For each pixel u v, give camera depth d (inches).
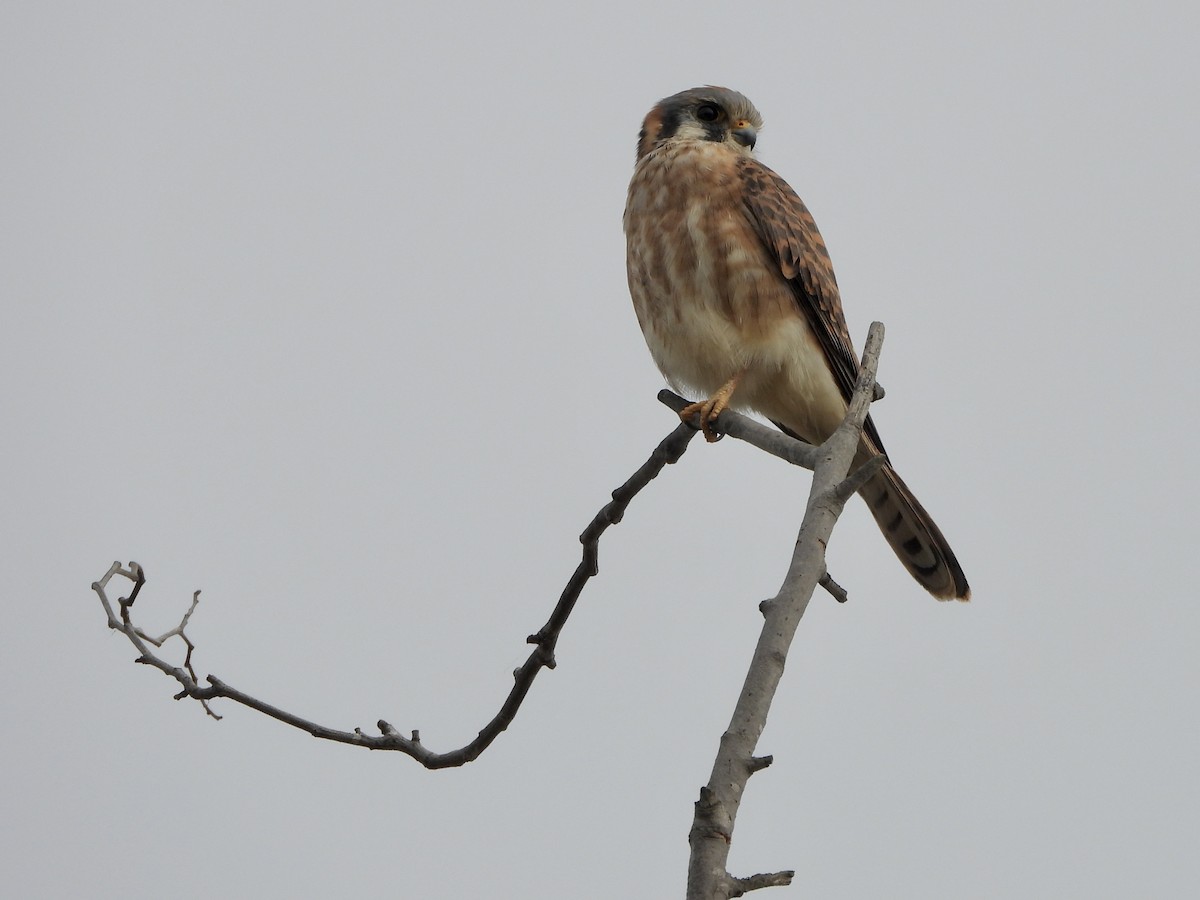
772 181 415.2
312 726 322.0
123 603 318.0
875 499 402.0
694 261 405.4
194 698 318.7
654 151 427.8
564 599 321.4
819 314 410.6
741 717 171.5
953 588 398.6
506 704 323.0
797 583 186.4
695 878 157.9
